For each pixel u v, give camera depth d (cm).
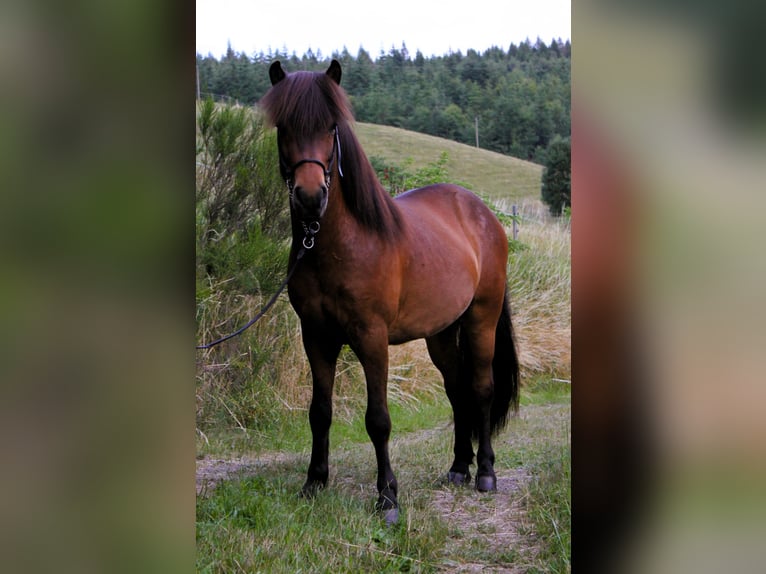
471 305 441
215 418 524
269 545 306
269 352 550
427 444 513
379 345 360
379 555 310
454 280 404
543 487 391
